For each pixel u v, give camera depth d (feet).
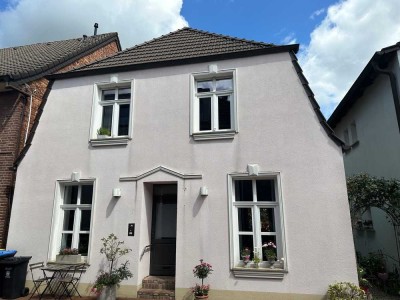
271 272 22.11
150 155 26.84
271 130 24.85
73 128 29.22
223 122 26.94
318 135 23.90
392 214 26.76
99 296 23.02
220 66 27.35
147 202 26.91
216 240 23.68
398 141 27.96
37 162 29.09
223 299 22.56
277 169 23.98
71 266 24.70
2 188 30.30
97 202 26.76
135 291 24.18
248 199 24.64
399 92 27.20
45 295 25.32
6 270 25.00
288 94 25.27
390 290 25.44
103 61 31.81
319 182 23.04
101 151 28.02
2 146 31.50
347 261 21.44
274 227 23.65
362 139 36.50
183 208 24.88
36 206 27.96
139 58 30.71
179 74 28.14
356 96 36.37
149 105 28.07
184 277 23.56
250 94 26.02
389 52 27.20
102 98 30.58
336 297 20.26
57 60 36.81
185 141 26.37
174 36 33.55
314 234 22.25
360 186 27.35
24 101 32.48
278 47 26.14
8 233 27.84
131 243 25.26
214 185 24.82
